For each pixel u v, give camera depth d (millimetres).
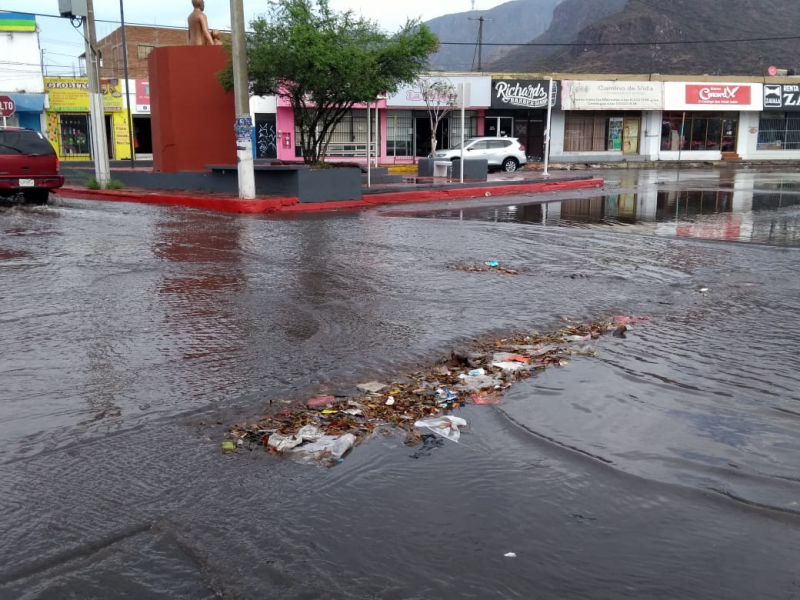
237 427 4094
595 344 5840
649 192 22812
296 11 17516
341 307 6922
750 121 47250
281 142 36469
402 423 4199
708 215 15992
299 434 3967
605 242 11523
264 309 6797
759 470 3639
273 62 17547
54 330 5984
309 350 5520
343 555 2863
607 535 3033
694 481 3525
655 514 3213
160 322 6277
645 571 2773
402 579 2709
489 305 7105
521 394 4680
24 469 3555
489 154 33344
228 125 20844
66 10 19828
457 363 5336
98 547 2904
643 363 5336
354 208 17266
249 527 3062
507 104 40812
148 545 2920
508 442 3965
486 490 3420
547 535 3029
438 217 15297
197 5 20828
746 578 2734
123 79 38156
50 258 9195
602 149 44625
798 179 29672
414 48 18469
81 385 4719
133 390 4637
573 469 3645
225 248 10383
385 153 39438
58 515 3137
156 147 21781
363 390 4699
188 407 4355
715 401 4578
